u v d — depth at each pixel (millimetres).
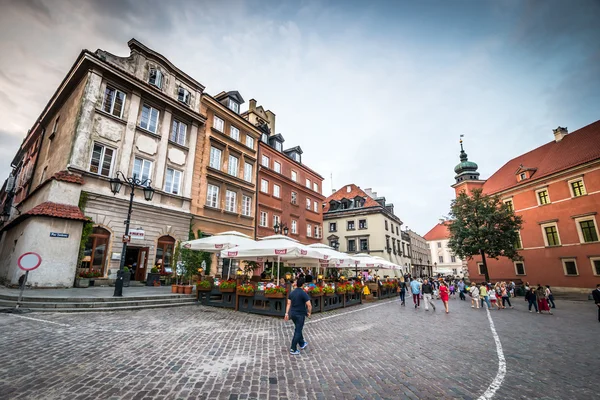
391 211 50094
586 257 27500
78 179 14430
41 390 3906
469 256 31297
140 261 17094
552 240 30875
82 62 15719
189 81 21391
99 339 6527
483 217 29234
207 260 20250
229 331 8164
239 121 25875
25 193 22000
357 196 46188
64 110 18062
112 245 15422
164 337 7043
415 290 17438
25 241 12977
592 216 27344
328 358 6035
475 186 43625
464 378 5055
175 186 19578
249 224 25438
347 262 20328
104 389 4043
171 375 4695
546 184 31719
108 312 9891
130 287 15391
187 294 13617
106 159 16000
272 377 4820
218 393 4098
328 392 4289
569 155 31203
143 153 17734
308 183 36469
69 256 13633
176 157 19750
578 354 6867
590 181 27781
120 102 17062
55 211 13375
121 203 16109
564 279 29156
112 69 16406
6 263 16203
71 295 10977
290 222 31641
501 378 5102
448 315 14039
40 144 21797
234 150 24766
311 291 12820
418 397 4207
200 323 9023
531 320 12844
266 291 11273
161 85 19516
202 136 22000
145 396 3896
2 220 26172
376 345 7309
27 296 9969
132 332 7348
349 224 45281
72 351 5602
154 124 18797
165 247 18281
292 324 9727
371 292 22859
